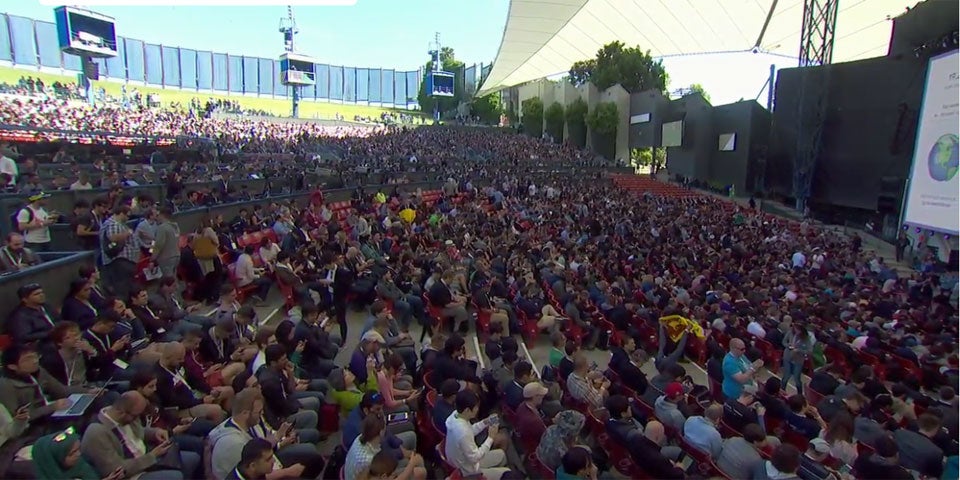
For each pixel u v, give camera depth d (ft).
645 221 93.25
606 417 22.25
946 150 59.00
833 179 110.32
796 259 69.05
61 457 14.90
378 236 56.18
